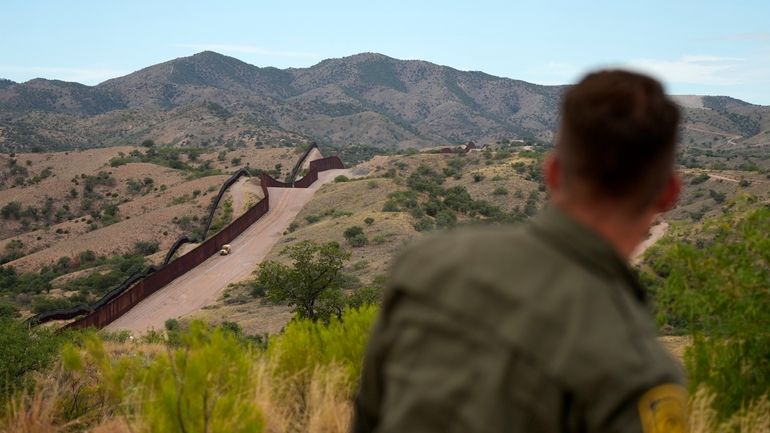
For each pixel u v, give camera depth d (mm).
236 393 5039
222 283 90938
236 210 160250
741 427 4430
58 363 9508
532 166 184000
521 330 1247
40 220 195375
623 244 1404
